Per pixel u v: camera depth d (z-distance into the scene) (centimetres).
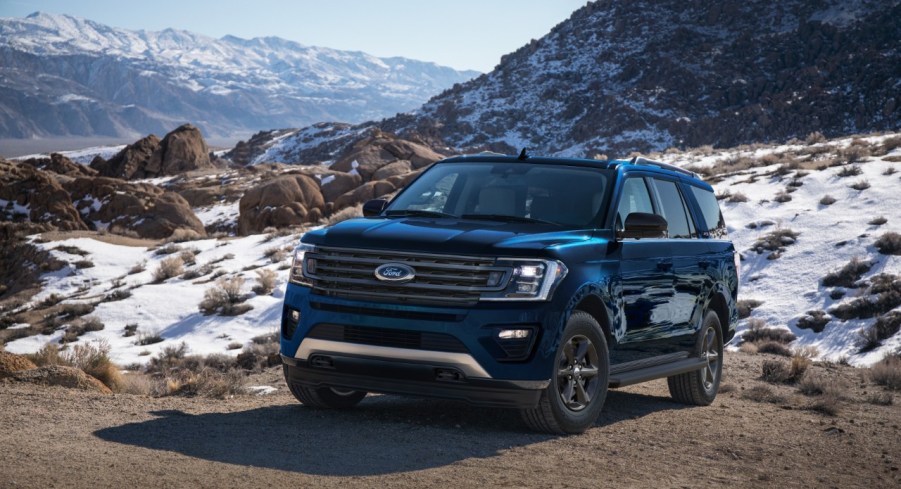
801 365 1409
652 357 823
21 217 7850
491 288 648
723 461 665
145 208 7500
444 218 747
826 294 2933
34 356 1232
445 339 644
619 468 597
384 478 514
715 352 975
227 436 618
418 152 8312
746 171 4484
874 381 1480
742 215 3744
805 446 764
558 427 689
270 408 775
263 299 3186
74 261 4569
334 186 7031
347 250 682
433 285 651
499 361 644
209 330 2889
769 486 597
